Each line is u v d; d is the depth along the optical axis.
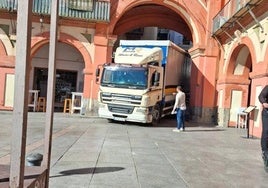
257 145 13.19
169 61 20.16
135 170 7.42
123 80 17.47
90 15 22.12
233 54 20.50
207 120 23.17
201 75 23.25
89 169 7.23
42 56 26.95
